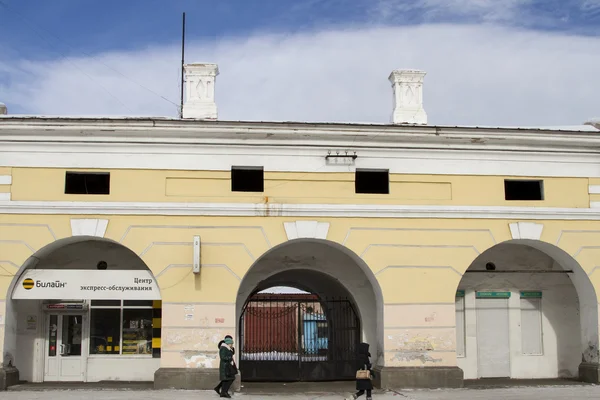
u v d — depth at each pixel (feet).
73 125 57.16
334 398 52.95
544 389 57.21
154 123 57.52
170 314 56.70
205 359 56.44
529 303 67.51
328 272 65.46
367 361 50.24
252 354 80.28
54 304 62.85
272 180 58.95
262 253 58.03
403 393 54.80
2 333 55.88
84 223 57.11
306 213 58.75
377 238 59.36
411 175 60.39
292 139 59.31
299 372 67.05
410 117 63.82
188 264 57.31
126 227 57.31
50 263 62.80
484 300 66.85
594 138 61.87
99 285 57.06
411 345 58.59
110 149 58.18
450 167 60.95
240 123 58.03
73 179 60.95
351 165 59.88
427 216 59.98
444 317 59.21
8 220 56.95
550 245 61.72
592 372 61.21
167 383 55.72
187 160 58.49
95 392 54.34
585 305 62.85
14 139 57.52
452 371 58.34
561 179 62.23
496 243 60.54
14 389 55.98
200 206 57.72
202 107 61.26
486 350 66.13
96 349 63.62
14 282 56.54
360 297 65.36
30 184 57.36
